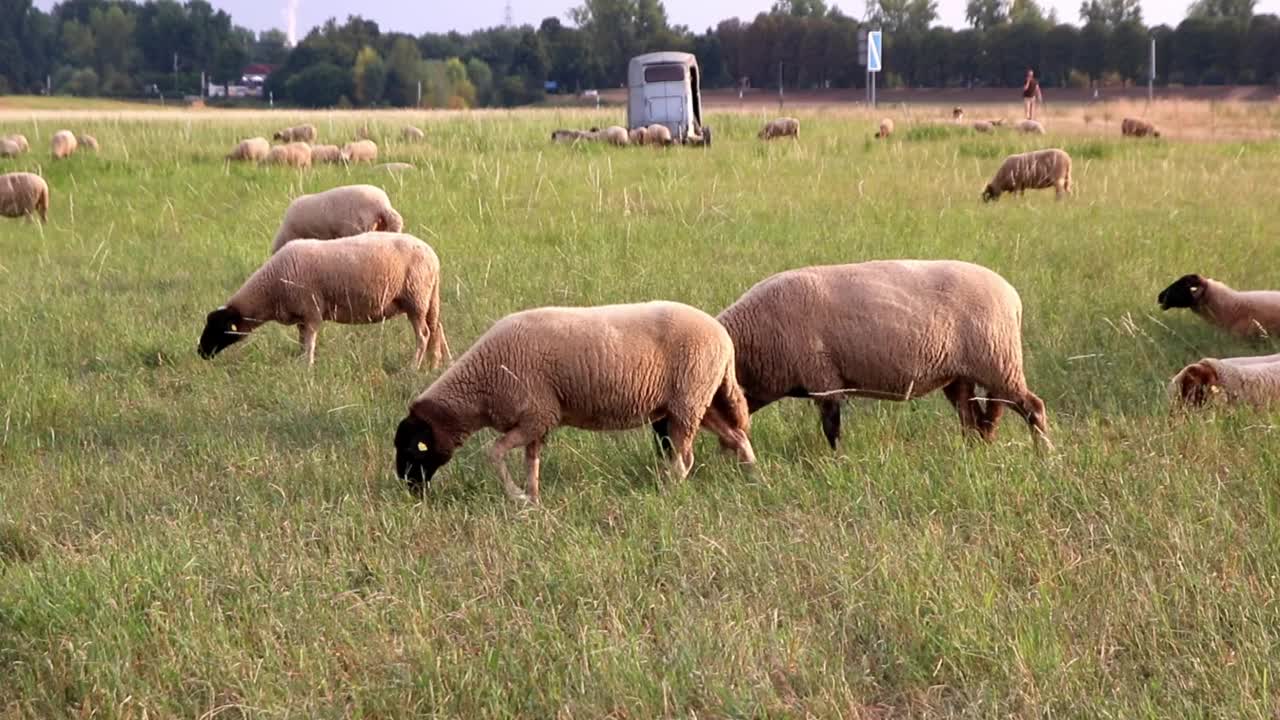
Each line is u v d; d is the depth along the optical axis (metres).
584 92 110.88
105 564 5.49
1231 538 5.49
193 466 7.14
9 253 14.59
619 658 4.61
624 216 16.12
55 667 4.75
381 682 4.58
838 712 4.25
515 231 15.16
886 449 6.94
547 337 6.33
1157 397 7.91
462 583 5.38
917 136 30.30
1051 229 14.95
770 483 6.51
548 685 4.50
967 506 6.09
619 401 6.38
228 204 17.88
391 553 5.74
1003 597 5.05
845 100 82.06
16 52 118.25
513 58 124.62
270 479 6.84
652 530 5.96
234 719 4.45
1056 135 30.27
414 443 6.48
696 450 7.17
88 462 7.26
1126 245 13.54
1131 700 4.28
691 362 6.41
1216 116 39.88
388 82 102.06
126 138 28.62
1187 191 18.42
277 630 4.97
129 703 4.45
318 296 9.20
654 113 34.53
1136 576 5.16
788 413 7.79
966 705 4.34
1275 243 13.64
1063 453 6.68
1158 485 6.14
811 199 17.70
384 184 19.22
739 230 14.91
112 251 14.41
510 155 24.12
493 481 6.76
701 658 4.60
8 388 8.58
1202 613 4.75
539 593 5.27
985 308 6.66
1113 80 87.50
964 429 7.17
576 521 6.13
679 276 11.90
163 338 10.00
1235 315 9.96
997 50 90.62
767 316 6.82
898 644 4.69
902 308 6.63
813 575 5.28
